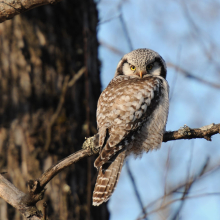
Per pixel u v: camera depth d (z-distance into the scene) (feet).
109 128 29.55
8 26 36.24
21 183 34.09
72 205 34.68
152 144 31.50
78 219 34.73
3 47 35.99
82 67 38.06
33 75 35.99
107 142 28.99
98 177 29.30
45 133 35.32
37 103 35.73
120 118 29.71
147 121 31.07
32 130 35.09
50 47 36.73
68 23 37.81
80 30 38.47
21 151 34.68
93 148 26.94
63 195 34.53
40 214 25.40
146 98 30.94
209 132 28.09
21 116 35.29
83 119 37.04
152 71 37.11
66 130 35.68
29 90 35.68
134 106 30.17
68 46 37.47
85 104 37.29
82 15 38.58
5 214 33.94
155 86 32.30
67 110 36.19
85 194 35.60
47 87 36.11
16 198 25.31
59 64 36.81
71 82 35.32
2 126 35.01
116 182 29.01
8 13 26.35
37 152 34.71
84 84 37.68
